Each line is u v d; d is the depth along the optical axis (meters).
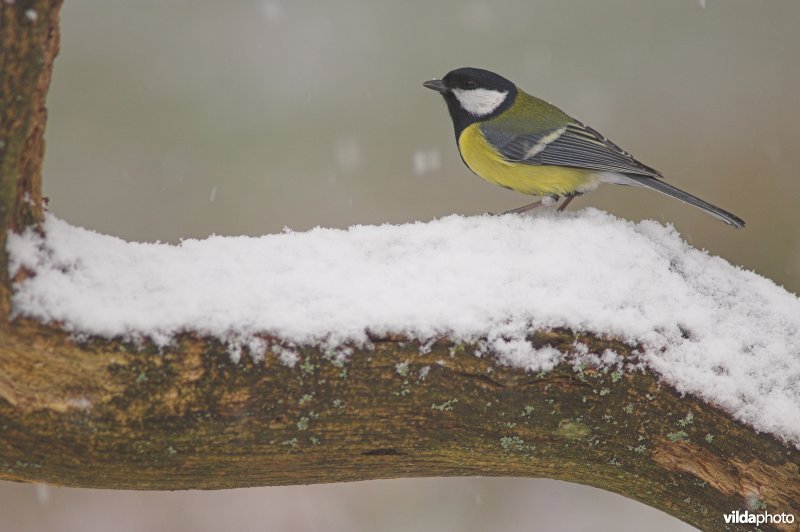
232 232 15.93
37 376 5.63
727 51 18.36
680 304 6.55
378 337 6.09
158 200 16.02
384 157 17.05
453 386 6.23
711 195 16.58
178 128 16.67
